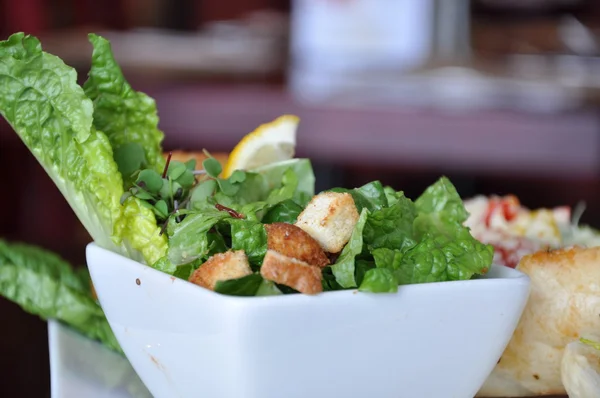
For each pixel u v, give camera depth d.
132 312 0.49
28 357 0.65
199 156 0.64
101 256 0.50
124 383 0.53
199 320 0.45
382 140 1.75
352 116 1.75
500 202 0.69
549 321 0.53
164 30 2.77
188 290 0.45
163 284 0.46
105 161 0.51
